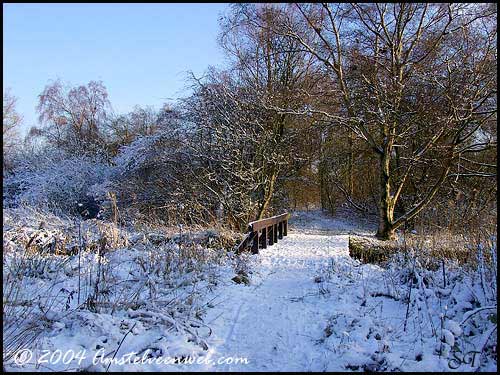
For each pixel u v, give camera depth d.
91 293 5.98
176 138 18.70
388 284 6.80
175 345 4.60
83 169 21.31
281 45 19.56
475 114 15.34
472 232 8.08
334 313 5.86
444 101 16.16
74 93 30.38
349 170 26.80
